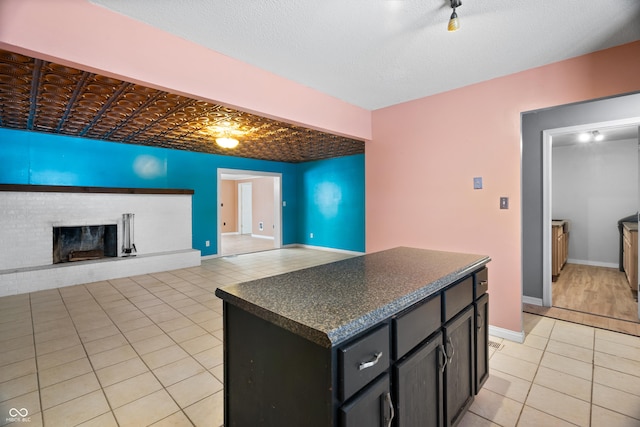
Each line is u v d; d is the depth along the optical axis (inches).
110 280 178.4
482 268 72.9
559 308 130.4
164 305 135.3
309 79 105.8
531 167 136.0
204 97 84.6
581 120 123.0
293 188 317.7
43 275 157.8
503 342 100.7
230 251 287.3
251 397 45.8
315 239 302.4
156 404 69.7
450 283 58.7
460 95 112.3
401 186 129.3
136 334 105.7
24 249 160.7
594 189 205.9
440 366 53.4
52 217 168.4
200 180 244.8
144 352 93.2
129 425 63.1
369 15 69.9
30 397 71.5
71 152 184.4
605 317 119.6
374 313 39.5
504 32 76.7
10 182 166.4
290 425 39.3
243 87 93.1
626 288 155.6
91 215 181.5
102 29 67.2
